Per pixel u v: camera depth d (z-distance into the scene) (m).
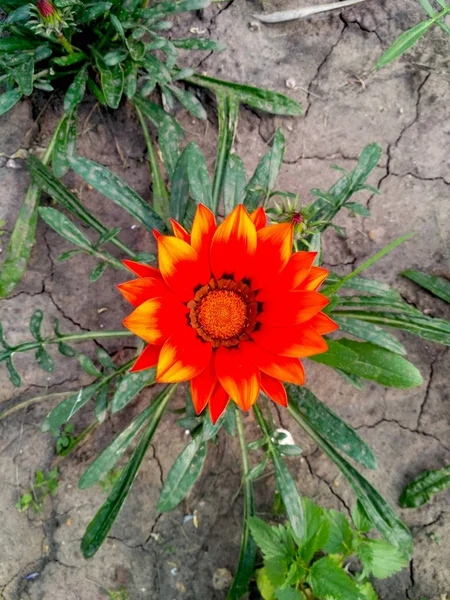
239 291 0.18
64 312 0.27
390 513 0.23
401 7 0.28
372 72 0.28
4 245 0.26
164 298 0.17
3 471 0.26
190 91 0.28
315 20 0.28
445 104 0.28
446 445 0.27
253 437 0.27
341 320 0.23
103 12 0.23
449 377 0.27
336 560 0.24
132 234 0.27
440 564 0.26
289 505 0.22
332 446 0.26
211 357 0.18
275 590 0.21
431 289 0.27
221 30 0.28
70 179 0.27
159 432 0.27
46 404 0.26
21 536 0.25
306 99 0.28
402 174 0.28
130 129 0.28
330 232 0.28
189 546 0.26
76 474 0.26
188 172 0.22
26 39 0.24
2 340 0.21
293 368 0.16
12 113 0.27
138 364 0.17
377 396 0.27
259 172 0.23
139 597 0.25
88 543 0.22
